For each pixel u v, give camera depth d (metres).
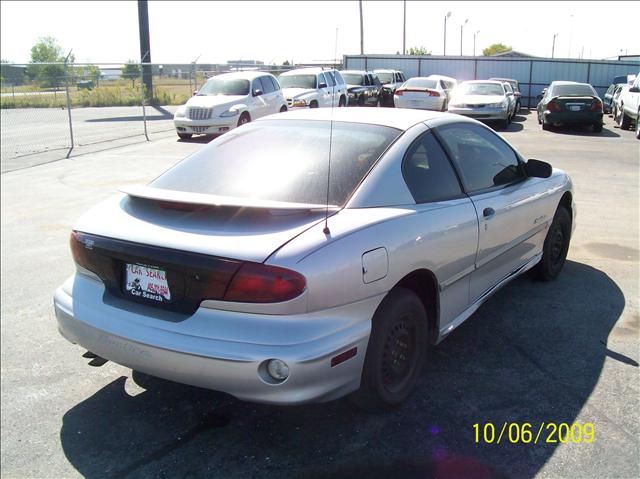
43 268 5.69
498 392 3.33
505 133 17.59
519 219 4.19
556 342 3.95
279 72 24.89
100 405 3.29
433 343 3.45
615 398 3.25
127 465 2.78
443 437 2.92
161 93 31.03
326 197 2.96
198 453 2.85
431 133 3.59
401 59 33.53
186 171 3.43
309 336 2.52
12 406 3.29
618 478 2.62
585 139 15.88
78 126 20.27
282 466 2.74
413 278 3.22
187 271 2.60
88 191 9.24
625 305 4.57
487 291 3.98
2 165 11.92
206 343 2.54
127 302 2.85
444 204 3.39
